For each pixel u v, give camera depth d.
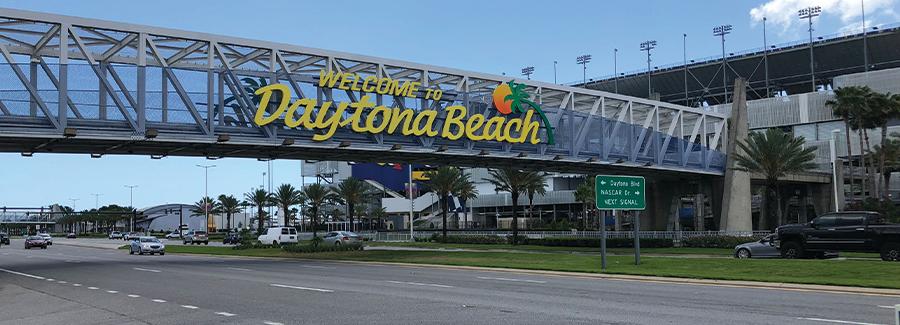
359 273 27.16
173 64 35.97
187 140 30.83
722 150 60.84
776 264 24.44
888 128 86.06
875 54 95.75
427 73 40.22
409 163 42.00
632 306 14.73
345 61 40.59
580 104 52.28
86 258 46.00
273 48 34.44
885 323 11.94
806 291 18.09
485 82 44.72
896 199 83.44
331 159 38.94
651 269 25.00
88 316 14.30
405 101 38.16
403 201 120.88
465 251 45.66
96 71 29.28
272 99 33.56
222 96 32.22
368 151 36.41
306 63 37.62
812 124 93.00
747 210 58.69
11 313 15.40
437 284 21.03
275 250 50.31
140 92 30.00
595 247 54.31
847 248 28.11
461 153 39.03
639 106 53.34
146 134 29.70
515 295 17.31
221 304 15.92
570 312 13.77
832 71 100.75
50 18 28.89
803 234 29.53
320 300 16.47
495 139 39.78
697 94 113.81
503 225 114.81
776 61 103.56
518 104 41.84
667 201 61.41
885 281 19.03
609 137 48.06
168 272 28.66
